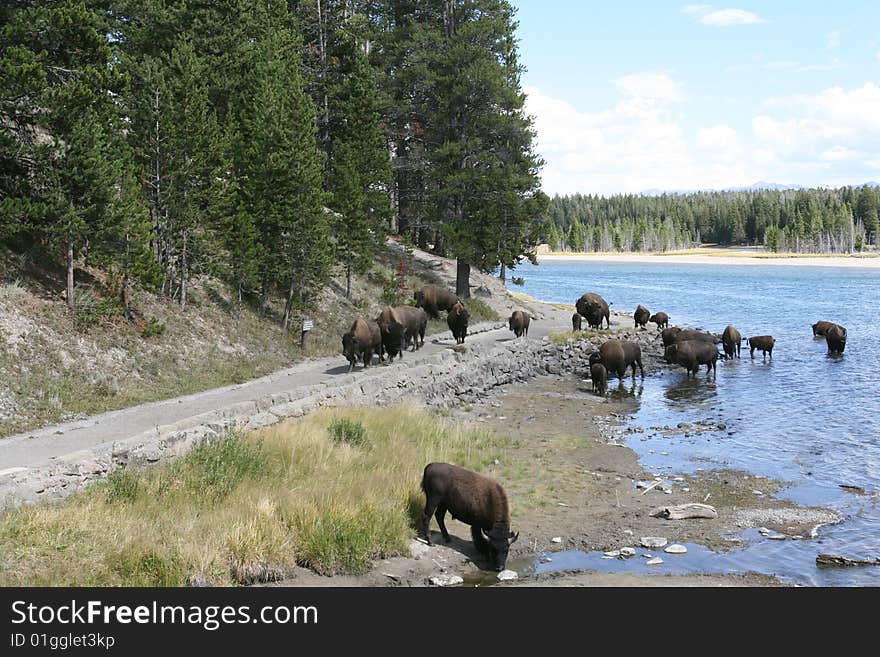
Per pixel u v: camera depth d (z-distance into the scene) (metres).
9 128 19.25
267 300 29.28
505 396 26.00
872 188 195.50
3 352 16.92
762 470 16.66
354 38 46.38
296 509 10.98
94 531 9.38
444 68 39.66
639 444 19.16
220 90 30.48
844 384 27.69
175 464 12.52
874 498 14.54
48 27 19.88
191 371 21.45
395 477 13.62
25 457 12.69
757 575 10.67
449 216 40.88
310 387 19.02
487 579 10.40
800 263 152.62
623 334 37.22
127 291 22.17
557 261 179.38
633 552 11.53
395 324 24.69
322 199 28.20
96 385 18.08
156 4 30.59
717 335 40.25
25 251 20.59
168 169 24.02
